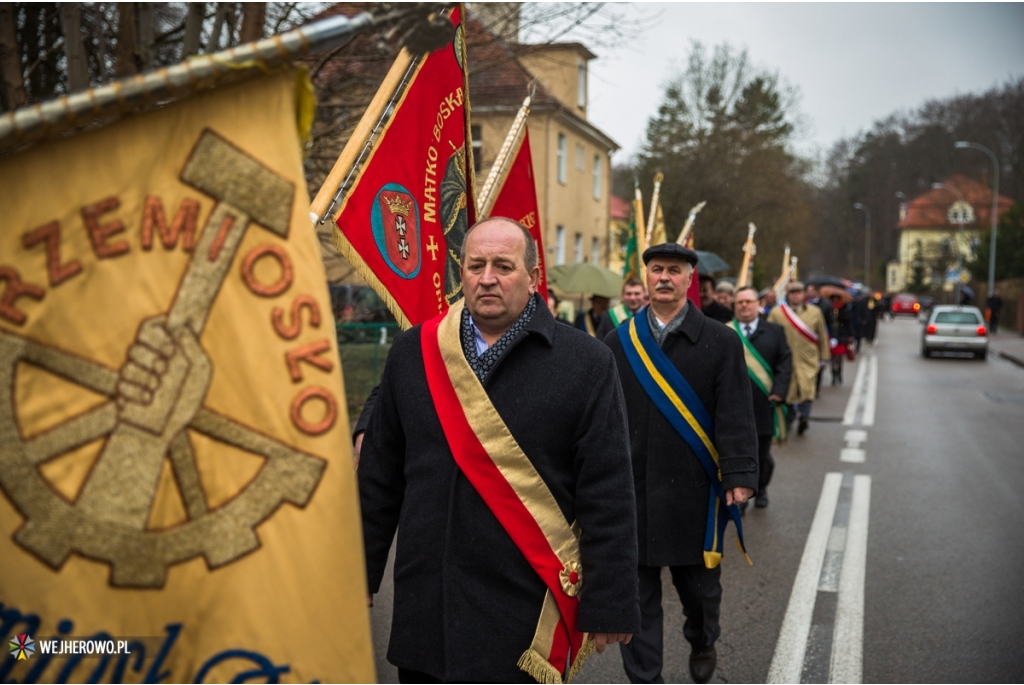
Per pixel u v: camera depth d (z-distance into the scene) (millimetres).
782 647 4664
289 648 1667
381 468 2736
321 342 1694
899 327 47562
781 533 6977
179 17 9055
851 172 88188
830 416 14156
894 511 7688
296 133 1688
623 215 47719
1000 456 10453
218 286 1646
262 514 1663
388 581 5785
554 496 2551
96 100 1522
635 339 4293
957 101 77250
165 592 1619
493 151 15727
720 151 34812
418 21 1615
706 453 4180
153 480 1609
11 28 6742
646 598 4113
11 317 1541
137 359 1604
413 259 3473
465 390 2543
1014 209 47438
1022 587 5566
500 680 2484
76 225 1575
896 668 4375
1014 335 38531
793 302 11773
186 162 1633
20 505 1546
